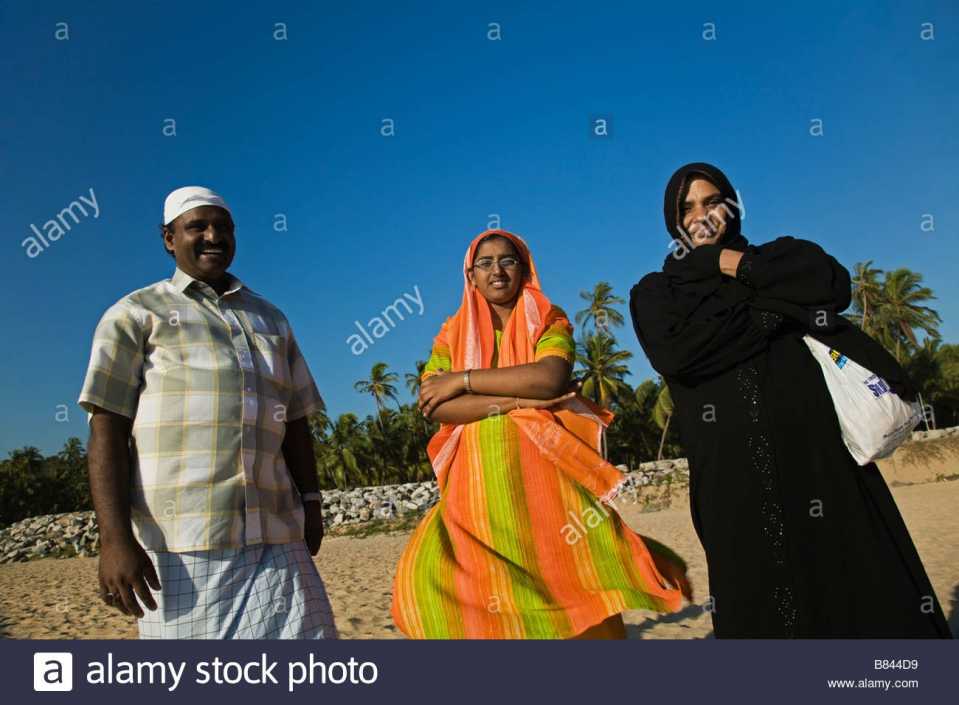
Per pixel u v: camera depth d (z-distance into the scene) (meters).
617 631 3.33
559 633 3.04
